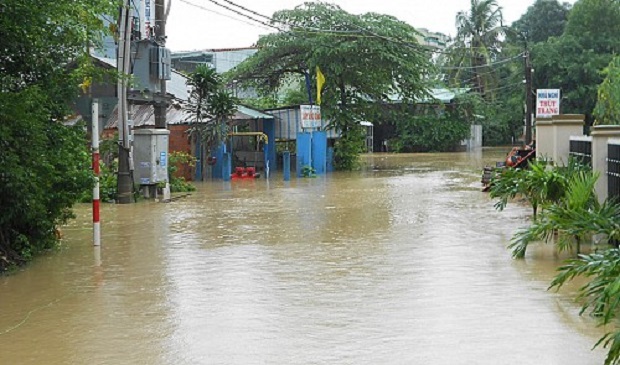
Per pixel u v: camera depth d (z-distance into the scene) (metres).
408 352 5.45
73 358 5.55
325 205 16.73
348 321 6.38
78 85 10.66
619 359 5.04
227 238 11.67
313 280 8.20
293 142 34.03
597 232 8.48
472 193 19.44
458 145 55.19
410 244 10.69
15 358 5.59
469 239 11.09
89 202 17.62
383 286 7.79
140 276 8.66
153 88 19.56
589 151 12.30
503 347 5.53
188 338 6.00
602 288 6.13
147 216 14.98
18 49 9.66
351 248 10.42
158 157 18.44
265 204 17.22
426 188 21.42
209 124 25.61
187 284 8.12
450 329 6.05
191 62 47.34
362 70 34.06
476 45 59.22
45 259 9.91
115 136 20.64
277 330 6.15
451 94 54.66
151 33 19.55
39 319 6.75
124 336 6.11
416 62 35.34
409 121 52.78
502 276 8.22
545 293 7.33
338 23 34.00
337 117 33.47
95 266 9.36
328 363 5.24
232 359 5.41
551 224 9.07
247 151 31.97
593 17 51.88
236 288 7.86
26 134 9.13
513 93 57.97
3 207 9.17
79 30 10.24
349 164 32.88
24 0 9.25
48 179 9.69
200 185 23.72
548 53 51.28
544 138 16.42
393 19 35.53
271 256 9.87
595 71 49.22
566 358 5.25
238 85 38.34
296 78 42.88
